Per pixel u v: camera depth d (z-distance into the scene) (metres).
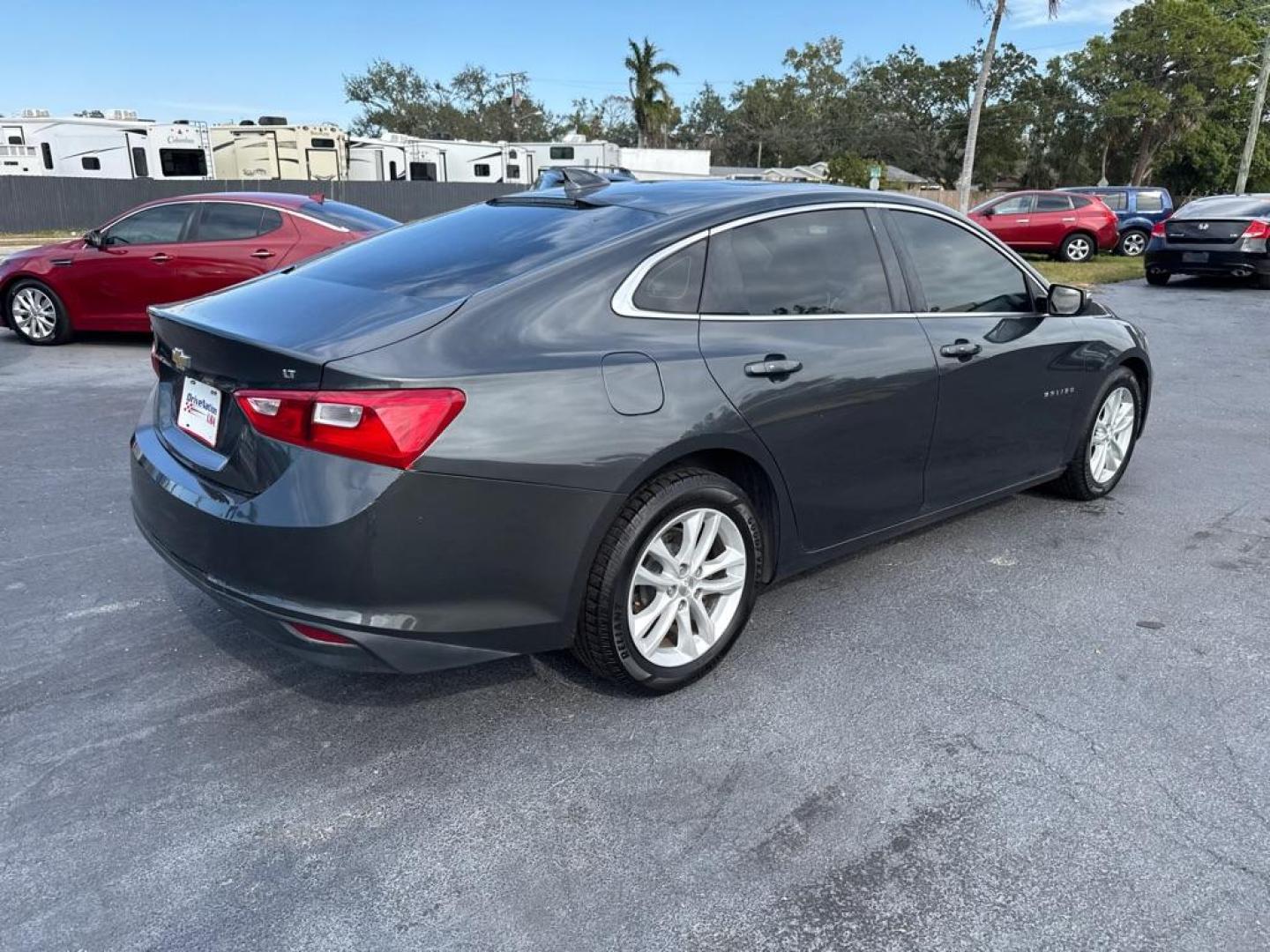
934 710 3.08
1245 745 2.89
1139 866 2.38
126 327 9.22
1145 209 23.77
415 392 2.49
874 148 68.38
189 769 2.76
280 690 3.18
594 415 2.73
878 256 3.69
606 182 3.77
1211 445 6.27
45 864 2.37
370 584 2.52
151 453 3.06
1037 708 3.09
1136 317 12.51
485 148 29.80
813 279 3.45
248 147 26.41
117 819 2.54
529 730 2.97
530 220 3.39
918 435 3.74
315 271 3.29
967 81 59.59
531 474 2.63
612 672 3.00
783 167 77.44
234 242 9.05
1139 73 51.03
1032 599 3.89
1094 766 2.79
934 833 2.50
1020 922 2.21
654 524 2.92
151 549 4.31
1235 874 2.35
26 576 4.01
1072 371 4.52
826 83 77.44
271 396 2.57
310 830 2.51
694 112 84.50
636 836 2.50
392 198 28.20
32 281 9.22
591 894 2.30
